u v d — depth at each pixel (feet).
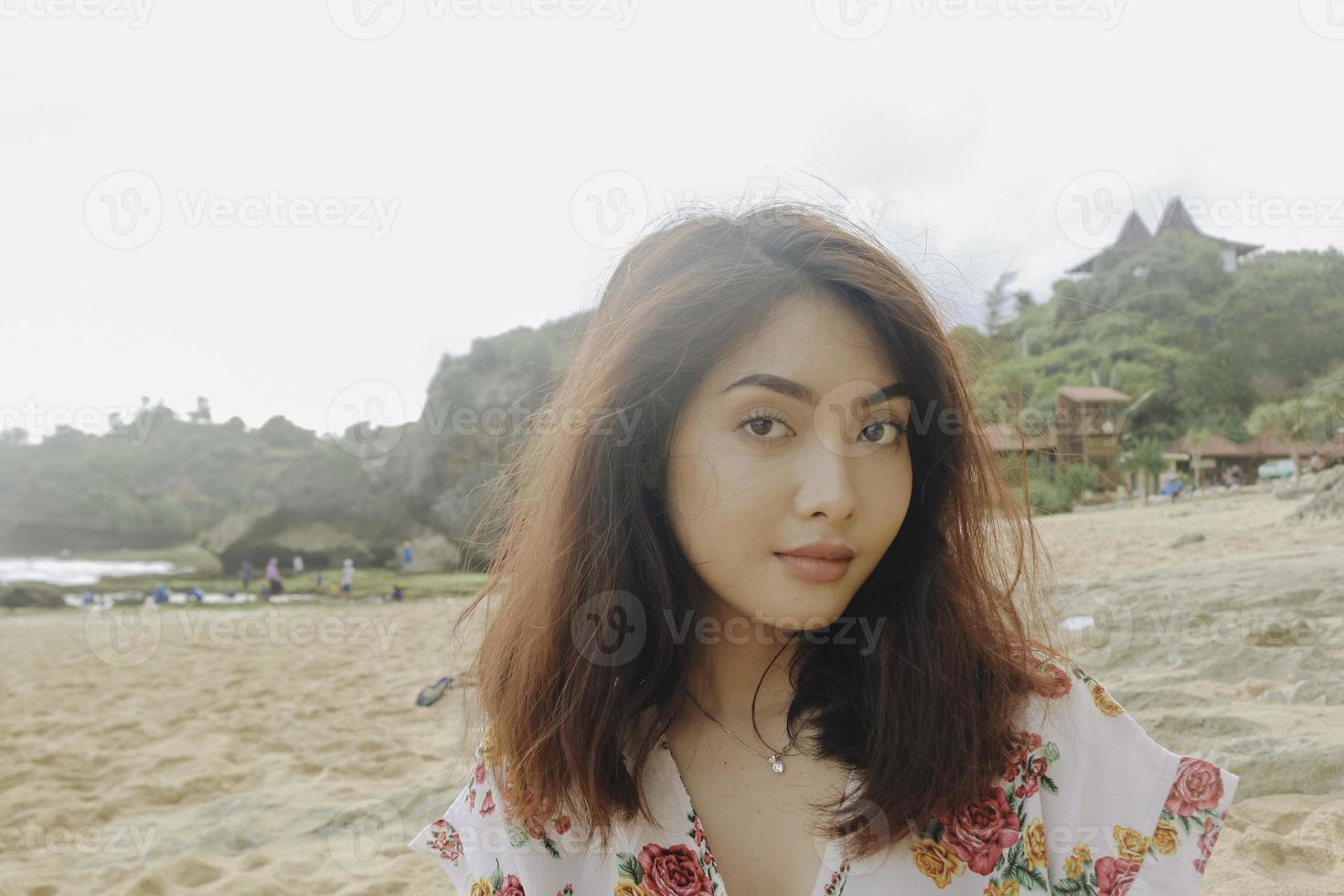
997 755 2.98
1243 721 9.25
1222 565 19.85
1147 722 9.67
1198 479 61.98
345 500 83.41
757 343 2.80
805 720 3.10
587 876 3.08
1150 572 20.03
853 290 2.86
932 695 2.98
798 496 2.68
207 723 19.12
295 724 18.12
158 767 15.57
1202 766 2.96
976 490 3.35
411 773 13.42
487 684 3.49
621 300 3.39
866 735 3.05
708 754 3.12
